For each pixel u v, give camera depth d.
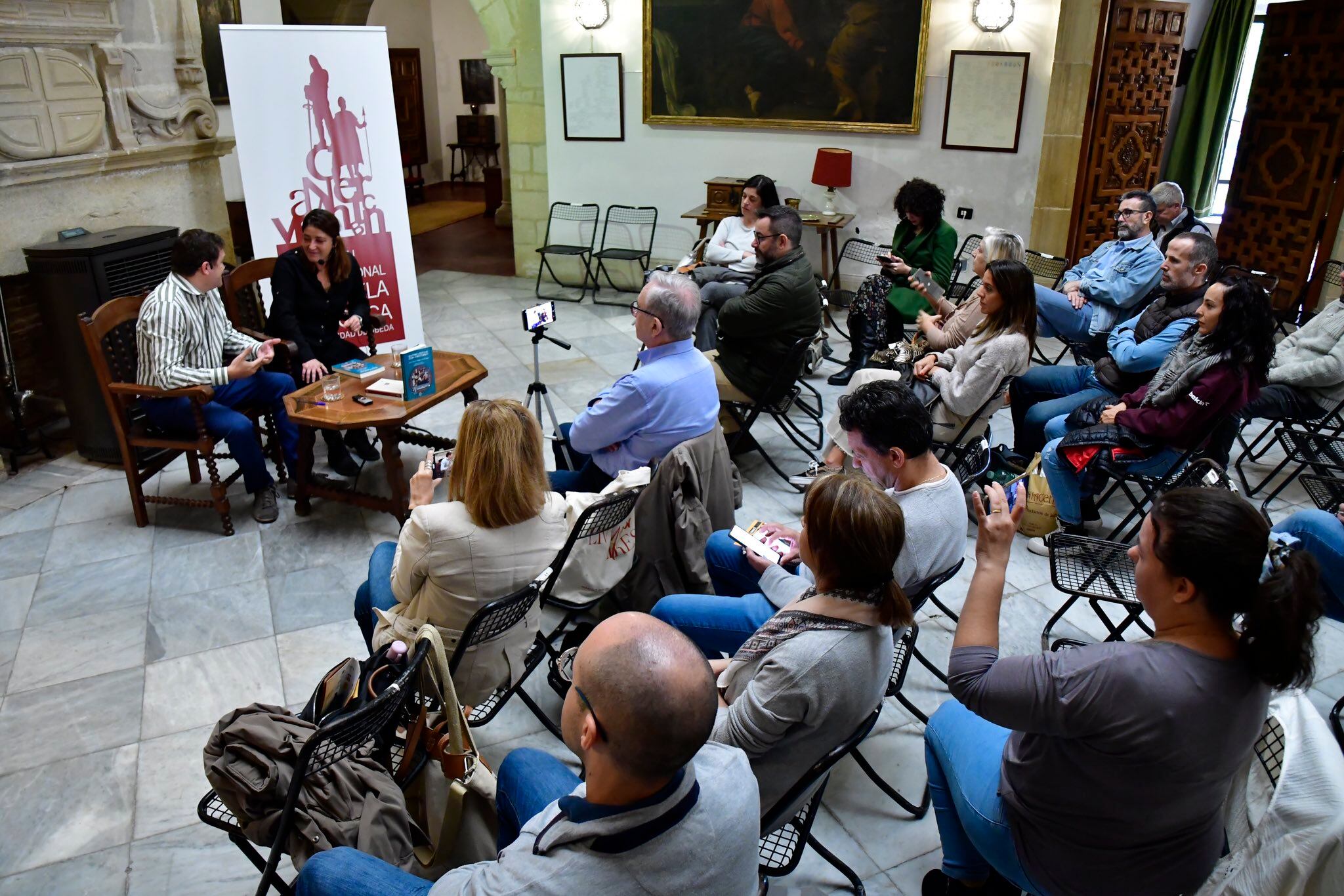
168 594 3.30
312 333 4.27
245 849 1.91
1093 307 4.75
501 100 9.80
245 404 3.95
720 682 1.80
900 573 2.11
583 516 2.34
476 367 4.03
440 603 2.11
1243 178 6.74
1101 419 3.44
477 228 10.21
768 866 1.81
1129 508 3.90
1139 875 1.50
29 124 4.14
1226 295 3.06
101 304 4.08
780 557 2.41
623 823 1.12
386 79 5.23
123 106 4.64
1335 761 1.36
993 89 6.22
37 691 2.79
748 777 1.25
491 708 2.30
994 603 1.58
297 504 3.87
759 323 3.90
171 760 2.53
